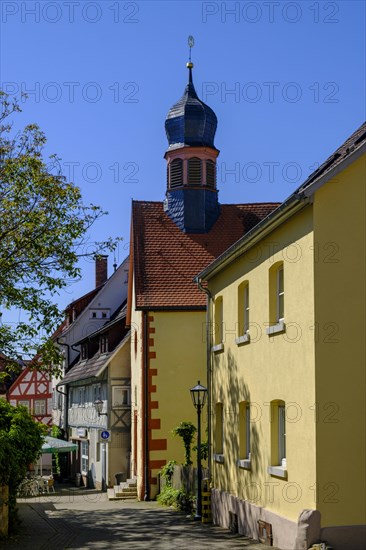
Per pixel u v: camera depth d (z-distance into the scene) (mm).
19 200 22516
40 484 37375
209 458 23219
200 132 34781
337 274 14805
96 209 23406
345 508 14352
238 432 20047
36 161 22594
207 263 32406
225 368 21578
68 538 18672
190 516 23484
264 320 17938
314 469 14430
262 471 17844
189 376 30359
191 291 31031
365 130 16984
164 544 17422
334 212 14875
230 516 20094
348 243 14875
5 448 18078
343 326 14719
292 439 15750
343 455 14453
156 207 34844
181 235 33656
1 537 18406
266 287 17844
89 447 42438
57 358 23609
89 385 42469
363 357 14734
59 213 22828
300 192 14656
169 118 35000
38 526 21281
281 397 16578
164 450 29938
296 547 14516
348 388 14617
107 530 20297
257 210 35625
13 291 22656
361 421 14586
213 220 34531
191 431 28375
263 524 17297
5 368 23781
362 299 14836
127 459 36938
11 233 22578
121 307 49500
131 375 35500
